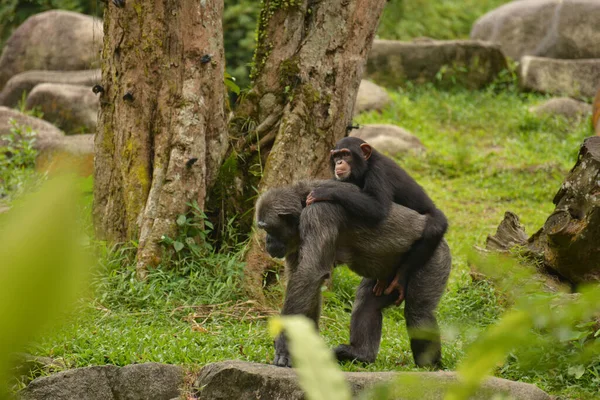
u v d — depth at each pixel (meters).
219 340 10.82
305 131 13.83
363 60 14.37
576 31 35.88
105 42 14.05
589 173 11.33
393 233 9.60
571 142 27.89
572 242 11.16
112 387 8.89
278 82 14.28
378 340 9.80
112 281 12.64
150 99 13.67
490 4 51.19
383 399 1.62
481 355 1.11
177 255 13.22
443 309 12.58
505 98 33.06
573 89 33.34
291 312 8.73
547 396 7.24
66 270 0.70
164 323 11.82
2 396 1.08
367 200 9.40
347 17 14.02
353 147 9.91
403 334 12.07
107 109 14.02
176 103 13.59
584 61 33.84
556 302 9.22
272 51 14.40
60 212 0.70
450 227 20.62
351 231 9.47
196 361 9.70
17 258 0.68
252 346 10.48
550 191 23.45
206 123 13.90
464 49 34.12
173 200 13.31
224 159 14.31
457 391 1.12
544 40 36.53
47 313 0.69
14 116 24.70
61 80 29.06
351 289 14.44
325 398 0.88
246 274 12.98
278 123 14.24
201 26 13.67
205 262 13.27
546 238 12.32
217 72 13.92
